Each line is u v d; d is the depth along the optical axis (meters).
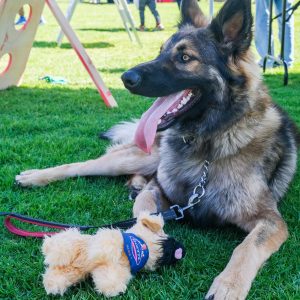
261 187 0.75
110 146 1.09
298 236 0.75
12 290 0.58
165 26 4.27
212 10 2.08
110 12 6.05
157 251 0.61
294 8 1.92
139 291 0.58
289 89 1.81
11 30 1.51
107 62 2.41
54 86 1.82
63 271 0.56
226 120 0.76
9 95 1.64
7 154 1.06
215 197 0.77
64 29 1.46
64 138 1.19
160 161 0.88
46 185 0.92
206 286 0.61
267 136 0.79
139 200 0.79
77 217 0.79
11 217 0.74
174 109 0.76
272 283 0.61
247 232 0.76
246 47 0.77
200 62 0.75
